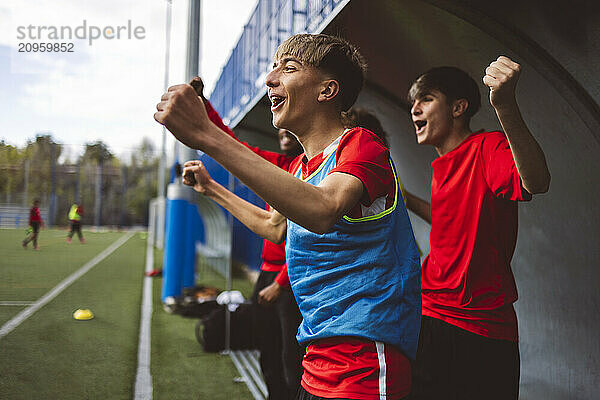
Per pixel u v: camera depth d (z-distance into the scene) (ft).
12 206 93.35
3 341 13.19
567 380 7.34
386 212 3.12
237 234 29.12
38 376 10.41
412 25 6.89
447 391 5.32
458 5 6.15
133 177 122.72
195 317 17.38
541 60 6.08
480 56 6.91
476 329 5.25
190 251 21.71
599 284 6.59
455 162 5.50
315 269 3.27
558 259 7.24
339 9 6.48
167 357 12.32
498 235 5.27
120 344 13.42
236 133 15.12
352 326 3.05
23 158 85.87
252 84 12.80
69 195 109.70
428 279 5.70
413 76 8.18
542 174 4.15
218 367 11.61
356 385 3.01
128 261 38.32
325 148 3.37
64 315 16.97
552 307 7.54
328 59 3.27
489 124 7.54
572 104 6.02
